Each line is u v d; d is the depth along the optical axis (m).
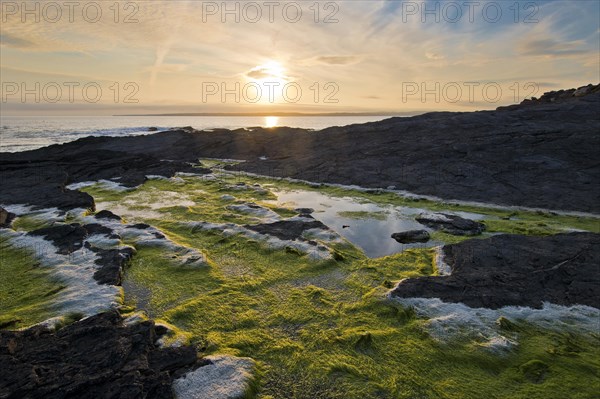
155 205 19.45
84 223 15.35
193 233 14.68
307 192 22.91
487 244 12.41
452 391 6.24
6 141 61.03
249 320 8.48
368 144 32.75
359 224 16.48
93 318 7.96
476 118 33.41
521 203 18.84
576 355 7.07
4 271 10.98
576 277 9.88
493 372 6.71
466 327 7.91
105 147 43.62
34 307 8.86
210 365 6.63
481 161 24.42
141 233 13.98
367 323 8.32
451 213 17.81
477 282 9.69
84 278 10.26
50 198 19.61
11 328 8.03
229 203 19.66
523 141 26.11
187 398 5.87
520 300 8.88
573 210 17.59
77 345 6.86
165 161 33.75
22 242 13.02
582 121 28.31
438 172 24.11
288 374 6.68
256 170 29.58
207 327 8.20
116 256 11.57
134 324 7.71
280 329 8.14
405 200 20.36
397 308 8.74
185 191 22.94
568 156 23.27
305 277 10.79
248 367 6.67
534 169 22.36
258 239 13.55
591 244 11.95
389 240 14.46
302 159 31.52
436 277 10.04
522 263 10.91
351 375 6.62
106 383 5.84
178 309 8.84
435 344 7.43
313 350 7.35
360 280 10.60
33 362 6.35
